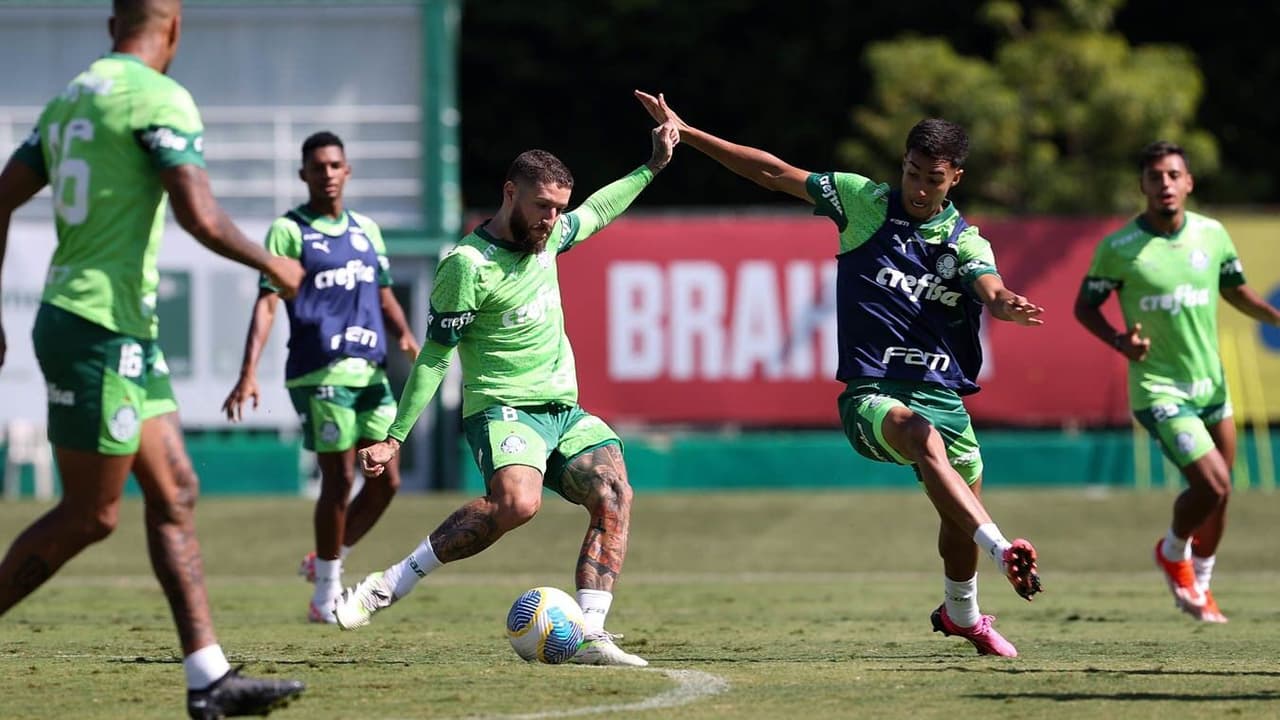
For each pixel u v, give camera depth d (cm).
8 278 7400
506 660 2469
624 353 7525
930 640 2931
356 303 3366
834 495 7131
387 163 7906
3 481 7450
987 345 7494
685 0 11431
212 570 4853
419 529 5816
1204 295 3531
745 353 7544
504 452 2403
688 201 11712
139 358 1866
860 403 2498
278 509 6581
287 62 7900
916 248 2497
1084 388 7469
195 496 1914
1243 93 11100
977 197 9144
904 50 9169
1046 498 6800
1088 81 9000
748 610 3678
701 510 6456
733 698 2016
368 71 7900
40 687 2122
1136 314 3544
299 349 3328
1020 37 9400
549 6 11412
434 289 2392
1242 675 2258
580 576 2416
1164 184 3516
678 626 3266
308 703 1967
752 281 7544
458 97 11775
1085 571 4809
